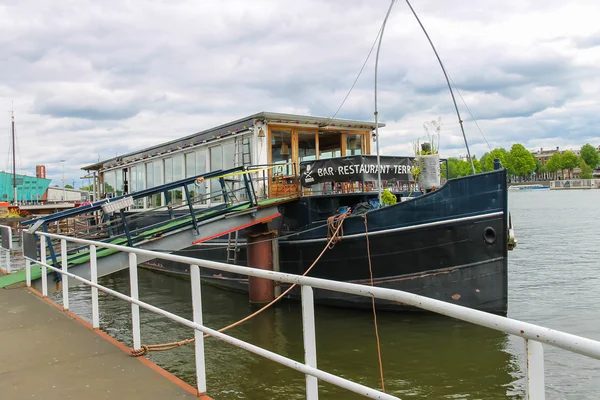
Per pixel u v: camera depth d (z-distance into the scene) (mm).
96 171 25328
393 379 7699
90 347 5566
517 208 64125
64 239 7391
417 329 9961
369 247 11133
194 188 16625
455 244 10359
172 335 10625
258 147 13711
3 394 4270
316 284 3037
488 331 9633
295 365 3232
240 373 8195
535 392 2000
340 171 11992
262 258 12820
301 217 12820
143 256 10133
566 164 152875
